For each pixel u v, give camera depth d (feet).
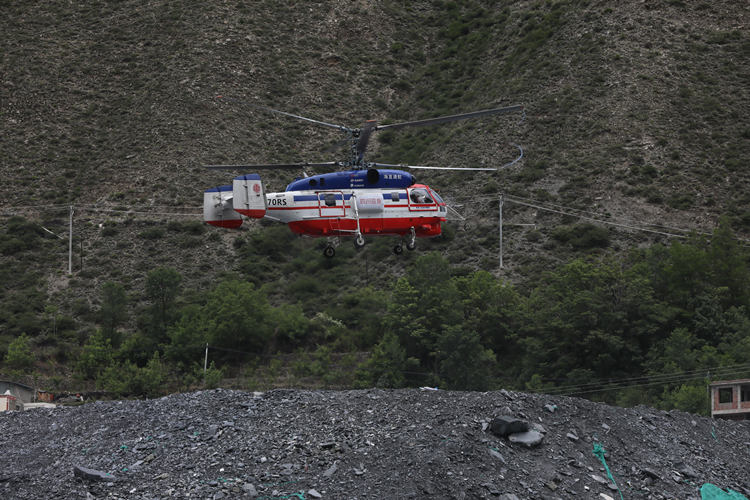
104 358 200.85
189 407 66.64
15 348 196.65
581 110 329.11
